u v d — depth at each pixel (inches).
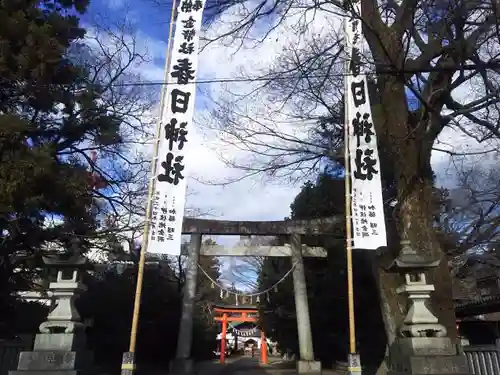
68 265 420.5
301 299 812.0
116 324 764.0
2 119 412.2
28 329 634.2
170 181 435.2
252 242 881.5
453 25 454.3
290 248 852.0
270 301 1096.8
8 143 418.6
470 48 430.6
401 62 455.2
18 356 432.8
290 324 958.4
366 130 453.4
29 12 483.2
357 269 737.6
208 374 833.5
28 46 454.3
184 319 808.3
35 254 530.0
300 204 903.7
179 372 762.2
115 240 636.1
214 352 1627.7
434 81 473.7
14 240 493.0
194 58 462.0
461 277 863.7
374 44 494.0
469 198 691.4
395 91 503.8
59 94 518.3
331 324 843.4
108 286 797.2
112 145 608.1
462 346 424.8
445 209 718.5
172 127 446.0
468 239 678.5
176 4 482.9
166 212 427.2
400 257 395.5
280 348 1194.0
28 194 424.2
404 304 472.4
